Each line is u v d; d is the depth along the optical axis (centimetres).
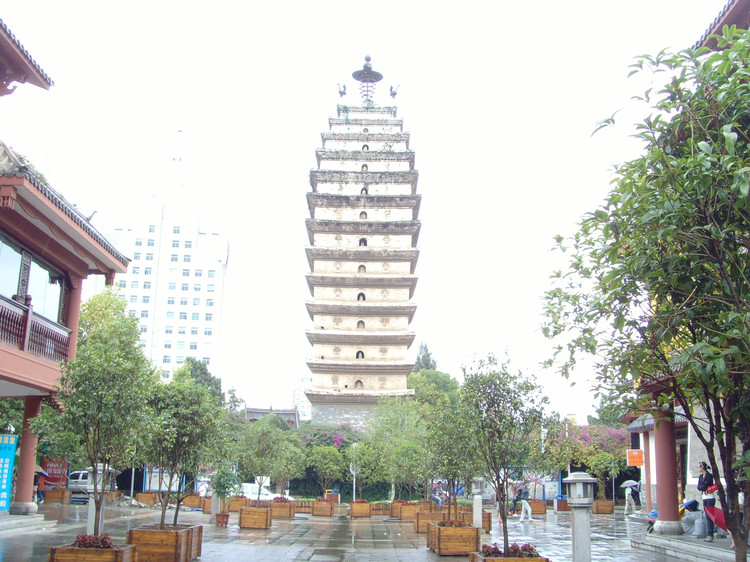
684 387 1222
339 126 9331
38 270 2814
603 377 1220
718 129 1027
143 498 4888
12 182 2261
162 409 2194
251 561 2238
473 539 2495
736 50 1009
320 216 8850
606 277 1098
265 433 4206
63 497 4400
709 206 992
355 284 8681
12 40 2052
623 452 6569
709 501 2444
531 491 6931
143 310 15288
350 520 4441
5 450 2827
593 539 3070
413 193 9081
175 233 15775
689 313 1027
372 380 8475
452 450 2744
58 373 2820
